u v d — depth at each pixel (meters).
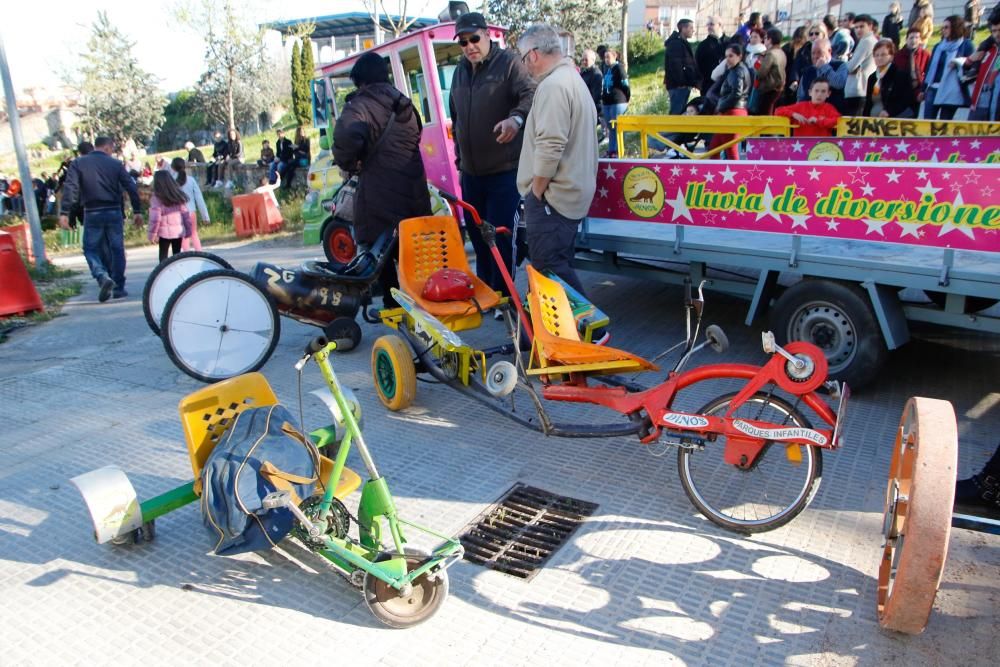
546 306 4.16
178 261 5.71
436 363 4.71
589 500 3.72
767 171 4.66
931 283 4.18
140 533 3.48
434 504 3.72
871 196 4.31
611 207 5.56
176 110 44.72
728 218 4.94
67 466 4.27
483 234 4.27
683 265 6.24
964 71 8.35
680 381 3.52
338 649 2.79
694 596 3.01
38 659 2.80
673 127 7.12
